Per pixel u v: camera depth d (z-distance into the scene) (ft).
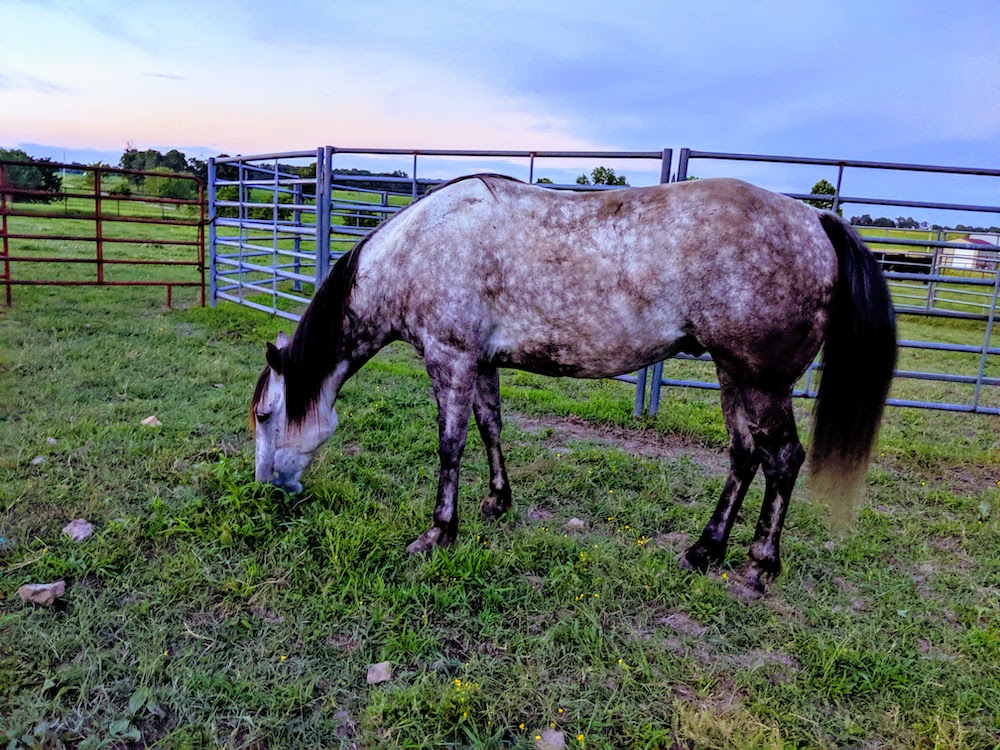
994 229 19.02
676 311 8.30
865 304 8.23
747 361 8.29
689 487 12.42
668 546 10.12
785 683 7.14
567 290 8.46
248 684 6.66
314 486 10.77
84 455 11.64
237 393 15.85
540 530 10.14
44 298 26.66
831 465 8.53
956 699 6.94
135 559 8.64
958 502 12.07
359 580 8.46
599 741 6.20
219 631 7.48
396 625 7.77
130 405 14.42
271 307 25.45
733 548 9.86
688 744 6.28
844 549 10.11
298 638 7.48
